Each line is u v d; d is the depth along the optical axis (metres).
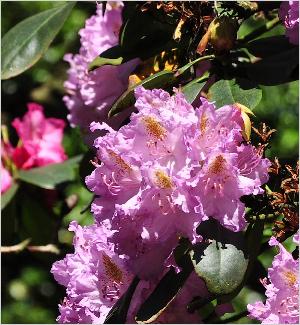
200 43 0.93
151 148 0.83
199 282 0.91
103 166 0.85
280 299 0.84
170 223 0.83
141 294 0.90
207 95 0.91
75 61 1.27
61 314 0.95
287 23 0.96
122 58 1.02
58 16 1.13
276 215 0.91
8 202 1.39
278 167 0.89
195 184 0.81
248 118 0.84
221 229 0.85
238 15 0.98
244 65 0.99
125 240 0.84
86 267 0.94
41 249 1.40
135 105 0.84
